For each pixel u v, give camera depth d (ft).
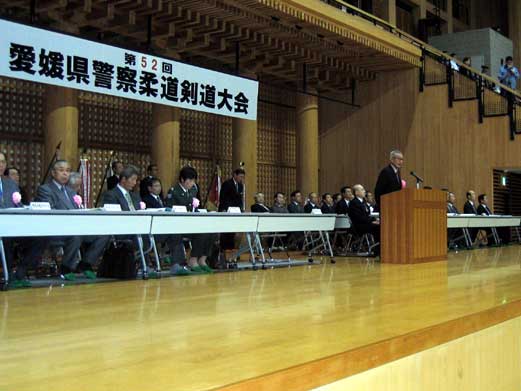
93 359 8.61
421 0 67.51
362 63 47.60
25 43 26.86
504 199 49.62
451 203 44.09
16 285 18.58
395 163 28.96
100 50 29.63
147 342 9.83
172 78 33.01
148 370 7.95
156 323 11.70
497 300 14.79
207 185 44.93
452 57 53.31
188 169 24.67
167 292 17.01
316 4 37.32
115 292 17.10
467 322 12.53
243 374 7.73
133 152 39.68
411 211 27.04
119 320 12.08
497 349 13.74
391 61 46.93
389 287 17.97
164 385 7.23
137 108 39.96
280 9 35.14
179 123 42.65
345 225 33.01
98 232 19.49
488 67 61.41
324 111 53.21
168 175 38.01
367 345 9.57
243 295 16.20
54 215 18.38
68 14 32.83
